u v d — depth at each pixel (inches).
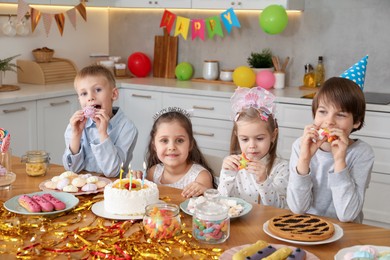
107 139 85.6
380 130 129.6
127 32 188.5
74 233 60.1
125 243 57.6
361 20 151.4
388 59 149.6
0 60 145.9
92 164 91.1
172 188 78.5
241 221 65.1
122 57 191.2
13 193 74.4
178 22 167.2
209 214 58.3
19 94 138.3
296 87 160.7
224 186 80.0
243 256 51.8
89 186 74.5
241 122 78.8
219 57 173.2
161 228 59.1
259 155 79.7
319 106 72.2
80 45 180.9
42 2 148.8
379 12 148.8
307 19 158.4
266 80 154.5
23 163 89.7
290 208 71.9
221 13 165.3
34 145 141.5
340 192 68.0
